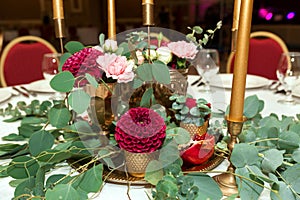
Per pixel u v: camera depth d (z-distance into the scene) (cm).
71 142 65
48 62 125
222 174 59
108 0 76
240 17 49
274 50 184
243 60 50
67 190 50
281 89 129
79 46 74
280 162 53
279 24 395
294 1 383
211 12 407
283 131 63
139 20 423
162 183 49
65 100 71
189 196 49
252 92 127
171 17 419
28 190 54
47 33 415
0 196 58
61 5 75
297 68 110
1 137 84
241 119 54
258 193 52
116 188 59
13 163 58
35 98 121
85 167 59
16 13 448
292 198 51
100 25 448
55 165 65
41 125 87
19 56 181
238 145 54
